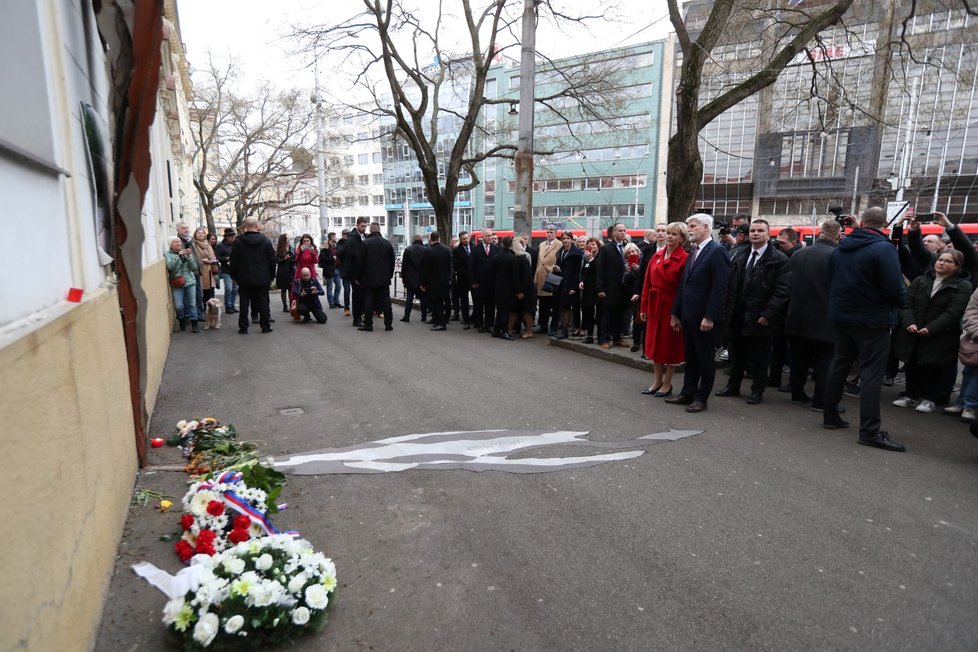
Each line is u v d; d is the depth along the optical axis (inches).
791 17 496.1
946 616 104.0
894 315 252.2
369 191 2967.5
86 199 123.9
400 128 659.4
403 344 374.0
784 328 243.0
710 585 112.3
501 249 397.1
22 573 63.2
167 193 503.2
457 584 111.8
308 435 195.3
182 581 97.7
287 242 532.7
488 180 2354.8
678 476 164.1
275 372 288.5
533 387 263.4
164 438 189.5
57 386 81.0
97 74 156.4
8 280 73.2
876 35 589.3
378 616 102.0
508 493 151.5
